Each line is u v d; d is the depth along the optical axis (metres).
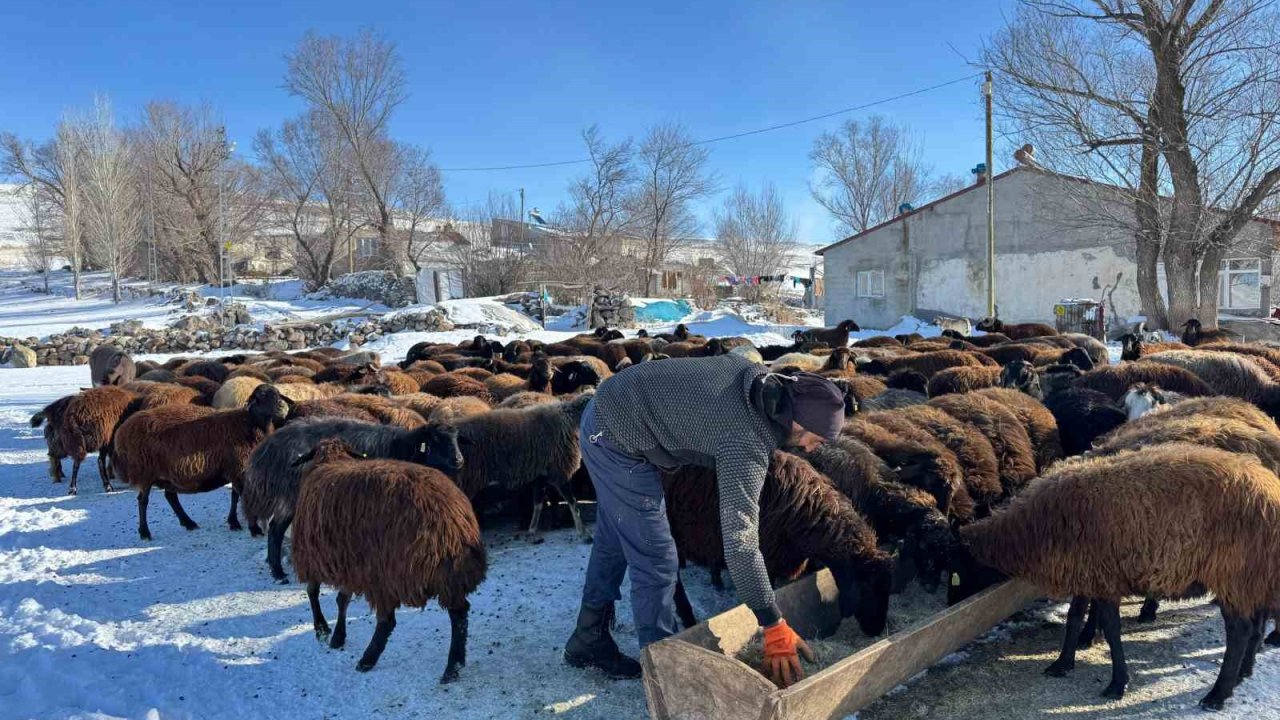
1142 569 3.95
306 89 48.56
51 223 71.50
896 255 34.75
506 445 6.58
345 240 54.22
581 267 49.00
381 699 4.21
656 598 4.03
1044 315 31.14
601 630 4.44
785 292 67.44
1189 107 23.47
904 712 4.02
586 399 6.82
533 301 39.66
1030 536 4.34
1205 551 3.82
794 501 4.75
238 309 37.38
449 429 5.67
